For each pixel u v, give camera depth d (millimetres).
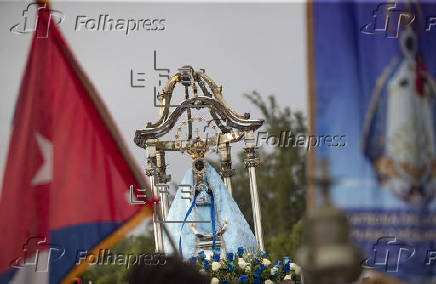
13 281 5852
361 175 4578
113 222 6117
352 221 4570
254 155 11328
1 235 5852
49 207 5965
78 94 6172
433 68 4891
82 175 6082
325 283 2688
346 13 4750
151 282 3420
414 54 4855
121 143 6230
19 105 6078
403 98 4730
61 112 6109
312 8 4699
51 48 6207
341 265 2662
